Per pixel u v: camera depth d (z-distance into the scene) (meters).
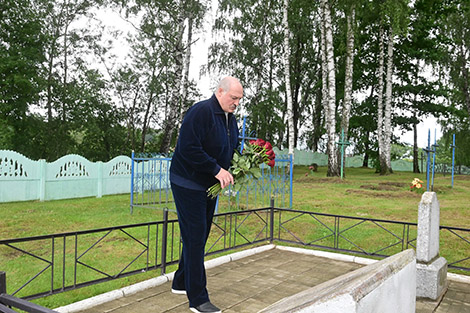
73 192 12.80
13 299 2.02
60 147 25.30
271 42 28.78
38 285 4.58
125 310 3.44
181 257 3.75
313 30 28.66
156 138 35.44
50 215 9.14
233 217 8.76
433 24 26.28
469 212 9.71
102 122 29.55
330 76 20.19
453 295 4.11
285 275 4.56
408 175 24.11
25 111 21.94
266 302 3.67
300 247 6.38
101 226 7.91
